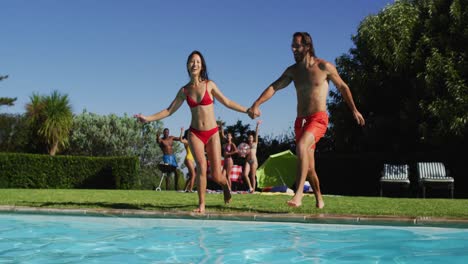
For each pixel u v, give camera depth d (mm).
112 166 18500
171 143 15523
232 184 15281
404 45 18250
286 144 21312
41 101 25297
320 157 18562
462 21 17484
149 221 6039
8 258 4121
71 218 6305
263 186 14977
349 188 18234
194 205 7469
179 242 4824
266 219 5930
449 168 17141
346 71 20094
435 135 16891
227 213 6102
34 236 5188
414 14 18984
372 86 19203
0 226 5832
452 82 16719
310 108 6230
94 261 4000
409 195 17688
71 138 30141
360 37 19766
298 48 6324
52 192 11500
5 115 27047
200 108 6676
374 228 5492
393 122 18953
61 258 4121
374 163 18000
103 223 6027
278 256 4195
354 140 20016
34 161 18422
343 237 5051
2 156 18078
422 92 18062
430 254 4234
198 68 6660
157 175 30031
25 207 6723
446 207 7246
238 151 13352
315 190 6723
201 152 6625
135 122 31500
